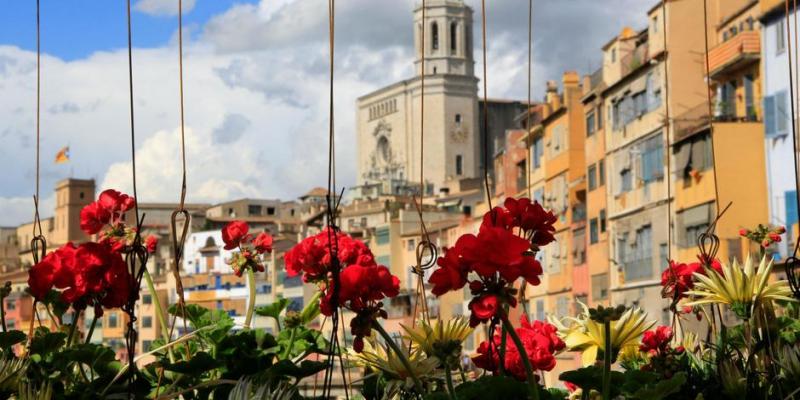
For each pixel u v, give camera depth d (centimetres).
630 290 5147
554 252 6344
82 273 414
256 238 518
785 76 3872
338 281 377
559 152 6353
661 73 4750
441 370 411
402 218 9169
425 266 450
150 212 14075
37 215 508
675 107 4591
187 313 468
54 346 438
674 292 510
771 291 418
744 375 416
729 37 4447
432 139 19100
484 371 438
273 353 432
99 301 420
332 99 404
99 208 518
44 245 506
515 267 321
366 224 12719
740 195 4069
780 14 3869
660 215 4756
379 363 412
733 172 4084
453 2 19538
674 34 4653
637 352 482
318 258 439
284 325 463
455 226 8412
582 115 6175
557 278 6303
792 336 471
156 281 10206
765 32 3978
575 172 6156
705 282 428
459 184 13862
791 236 3825
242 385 379
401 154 19488
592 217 5722
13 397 410
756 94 4147
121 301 414
